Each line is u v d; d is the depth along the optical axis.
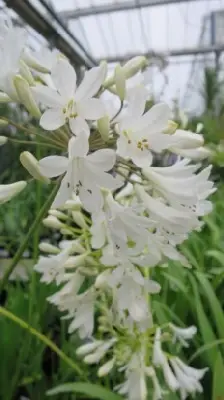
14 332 0.29
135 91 0.15
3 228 0.43
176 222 0.16
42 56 0.17
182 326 0.25
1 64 0.16
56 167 0.14
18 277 0.35
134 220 0.15
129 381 0.20
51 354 0.32
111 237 0.16
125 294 0.19
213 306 0.23
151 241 0.17
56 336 0.34
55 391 0.21
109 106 0.17
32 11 0.75
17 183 0.17
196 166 0.16
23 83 0.15
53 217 0.21
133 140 0.15
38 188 0.29
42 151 0.39
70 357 0.29
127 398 0.21
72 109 0.15
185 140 0.16
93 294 0.21
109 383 0.27
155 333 0.21
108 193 0.15
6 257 0.45
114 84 0.16
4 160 0.62
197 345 0.25
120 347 0.21
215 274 0.32
